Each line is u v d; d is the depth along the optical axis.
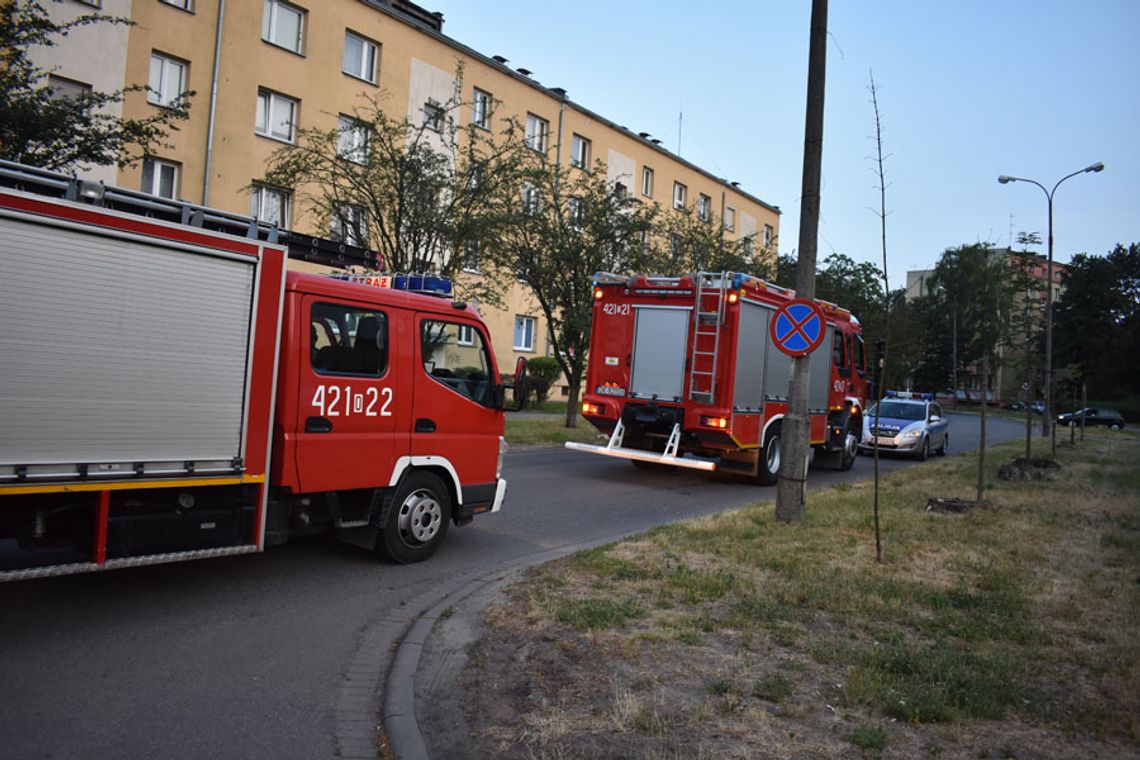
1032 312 14.59
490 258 18.20
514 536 8.62
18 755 3.46
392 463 6.67
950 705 4.08
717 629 5.24
